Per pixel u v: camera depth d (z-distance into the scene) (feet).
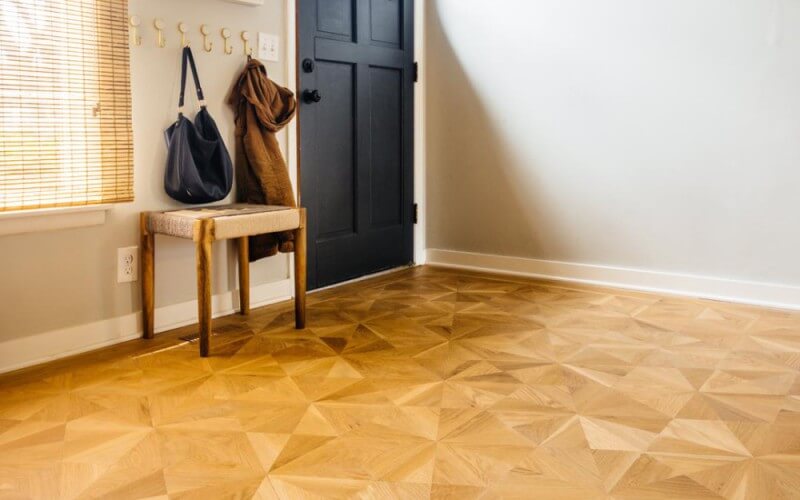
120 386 6.68
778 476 4.93
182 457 5.25
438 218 12.85
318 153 10.55
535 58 11.37
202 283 7.43
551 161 11.44
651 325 8.75
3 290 6.97
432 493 4.74
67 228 7.41
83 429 5.73
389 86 11.84
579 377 6.91
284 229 8.20
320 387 6.66
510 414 6.02
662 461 5.16
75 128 7.20
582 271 11.36
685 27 9.99
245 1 8.85
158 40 8.06
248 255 9.21
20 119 6.76
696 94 10.01
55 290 7.41
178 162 8.04
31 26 6.75
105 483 4.87
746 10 9.50
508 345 7.95
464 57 12.10
